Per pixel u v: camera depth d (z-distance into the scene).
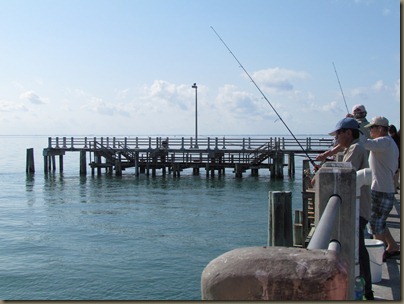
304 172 11.97
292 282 1.57
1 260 15.64
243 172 46.84
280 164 41.91
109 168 46.12
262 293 1.61
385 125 6.33
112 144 44.84
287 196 9.50
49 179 43.81
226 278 1.65
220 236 19.06
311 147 40.97
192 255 16.02
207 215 24.31
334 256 1.64
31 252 16.77
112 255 16.16
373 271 5.55
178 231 20.23
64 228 21.23
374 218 6.37
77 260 15.58
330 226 2.51
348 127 5.02
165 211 25.81
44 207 27.73
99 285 12.86
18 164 72.88
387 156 6.23
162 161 44.56
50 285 12.94
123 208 27.05
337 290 1.57
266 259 1.65
